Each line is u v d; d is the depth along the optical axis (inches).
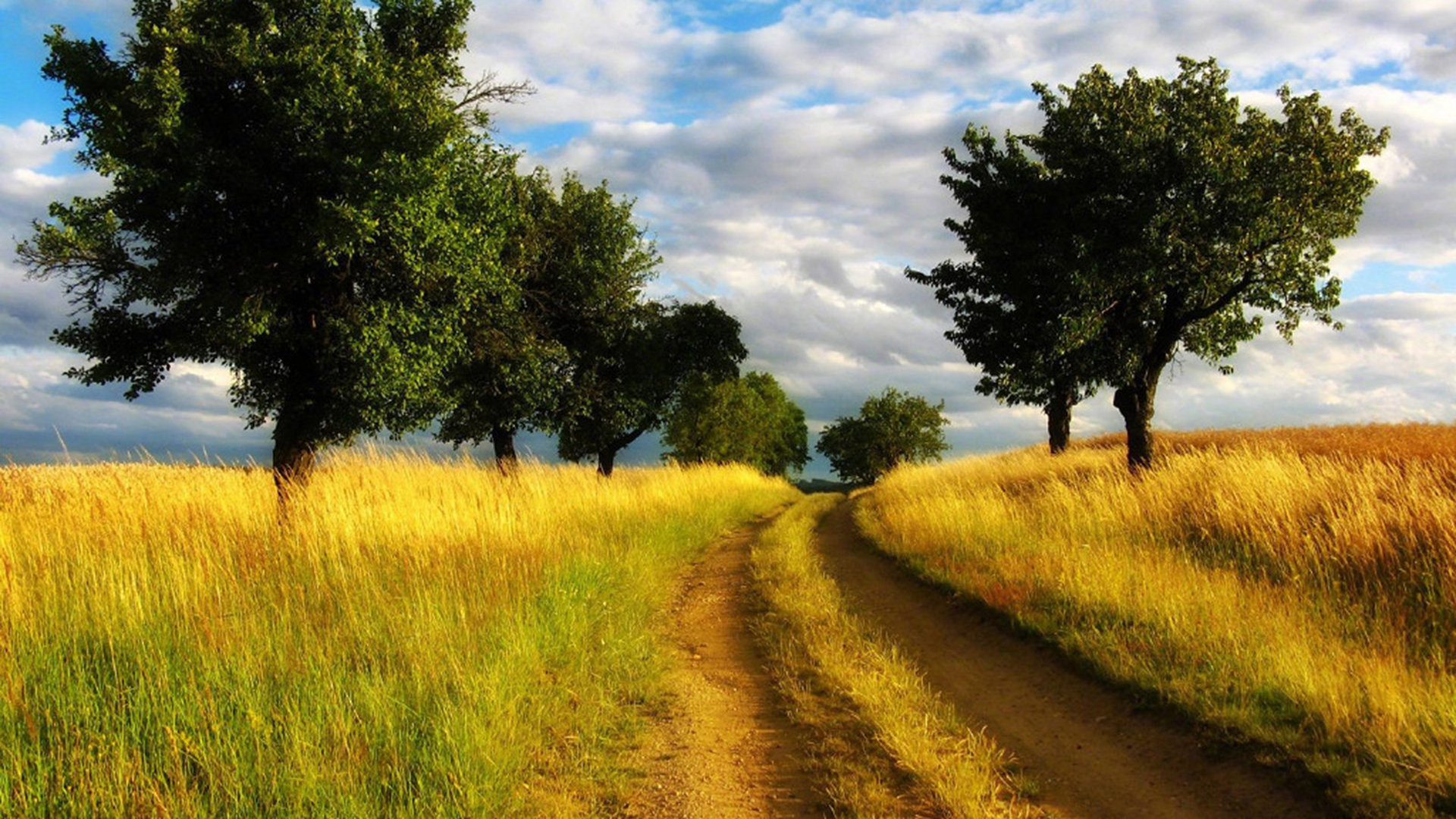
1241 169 627.5
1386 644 250.1
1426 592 293.9
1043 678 276.8
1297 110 644.7
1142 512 491.5
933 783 186.5
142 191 423.2
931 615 377.7
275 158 442.3
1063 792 192.7
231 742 175.5
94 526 350.0
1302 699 212.1
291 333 486.3
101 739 169.8
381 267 497.7
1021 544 467.8
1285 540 374.3
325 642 241.1
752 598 419.2
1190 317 705.6
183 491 421.4
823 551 613.6
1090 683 264.5
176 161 418.3
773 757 212.8
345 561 336.2
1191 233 658.2
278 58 440.1
